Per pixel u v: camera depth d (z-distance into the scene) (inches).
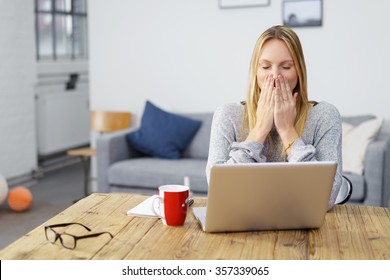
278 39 66.6
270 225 56.8
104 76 185.5
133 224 59.7
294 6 159.6
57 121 236.5
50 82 235.5
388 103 155.3
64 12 256.2
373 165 126.5
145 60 179.5
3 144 190.7
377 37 154.1
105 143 150.3
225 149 70.3
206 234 56.3
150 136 157.8
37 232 57.1
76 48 267.4
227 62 169.5
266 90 66.8
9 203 157.1
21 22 197.5
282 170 53.4
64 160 241.3
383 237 55.5
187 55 174.1
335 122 70.7
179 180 141.2
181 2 172.6
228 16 167.6
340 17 156.3
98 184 152.6
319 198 55.7
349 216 63.0
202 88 173.5
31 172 205.6
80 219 61.6
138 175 145.8
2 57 188.2
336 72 158.7
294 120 69.4
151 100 180.4
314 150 64.4
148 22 177.5
